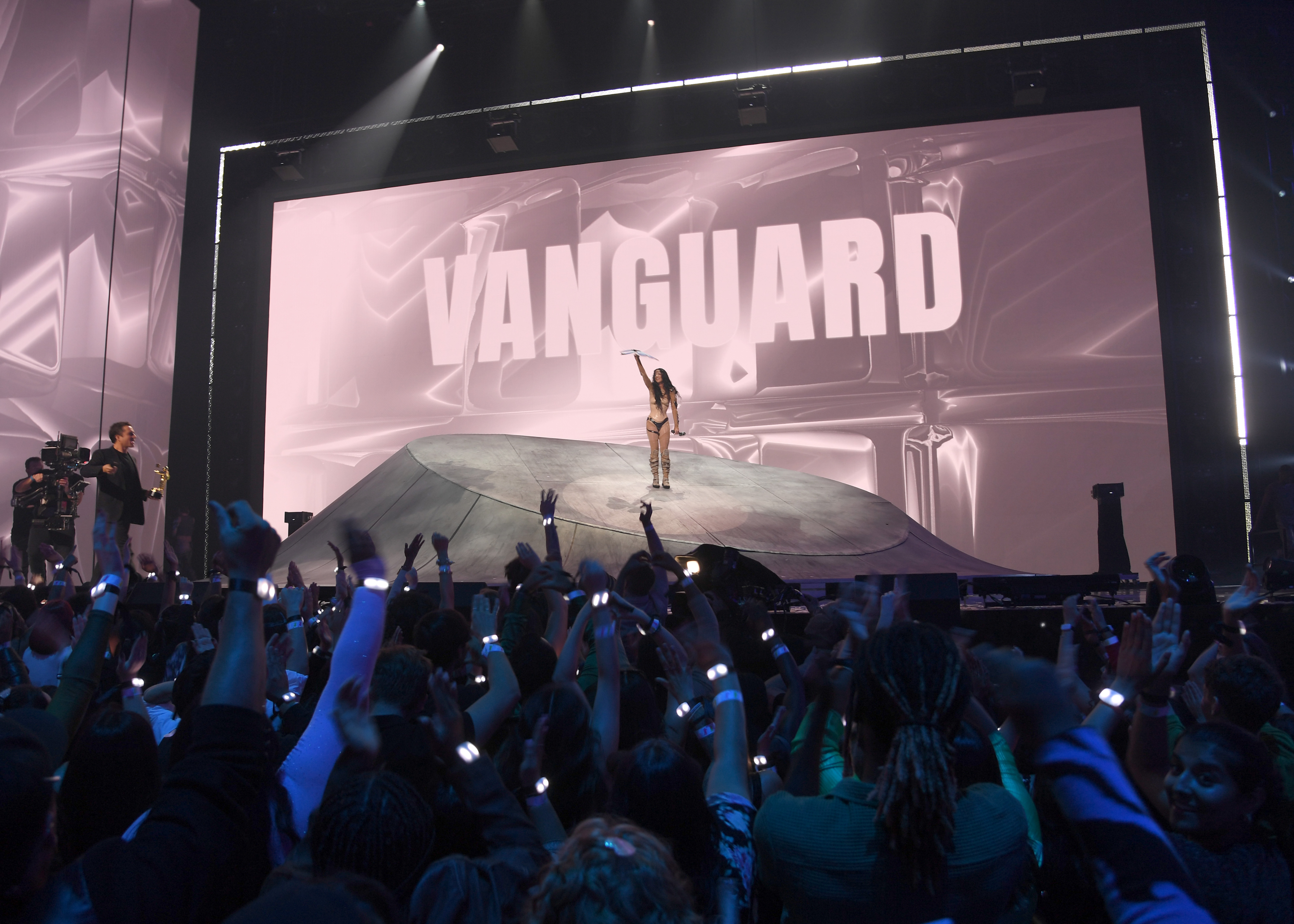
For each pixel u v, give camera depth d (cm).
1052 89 1435
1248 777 169
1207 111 1391
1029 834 173
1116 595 916
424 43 1631
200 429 1620
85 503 1328
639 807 164
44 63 1412
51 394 1349
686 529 992
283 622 323
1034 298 1390
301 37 1661
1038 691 121
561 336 1523
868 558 1000
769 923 214
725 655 191
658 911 110
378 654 178
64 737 172
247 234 1661
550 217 1556
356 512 1084
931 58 1479
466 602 518
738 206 1497
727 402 1457
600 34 1583
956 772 165
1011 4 1459
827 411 1426
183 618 412
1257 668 225
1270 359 1326
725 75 1538
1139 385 1342
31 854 106
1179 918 107
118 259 1426
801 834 146
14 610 336
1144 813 115
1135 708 228
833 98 1505
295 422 1591
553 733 200
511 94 1600
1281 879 170
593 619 231
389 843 134
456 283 1571
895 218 1445
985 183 1429
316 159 1659
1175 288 1366
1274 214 1348
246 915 80
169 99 1552
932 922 139
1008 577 750
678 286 1498
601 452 1269
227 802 124
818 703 178
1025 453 1362
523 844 153
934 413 1395
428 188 1605
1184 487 1330
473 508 1015
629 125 1567
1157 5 1414
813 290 1456
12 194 1366
